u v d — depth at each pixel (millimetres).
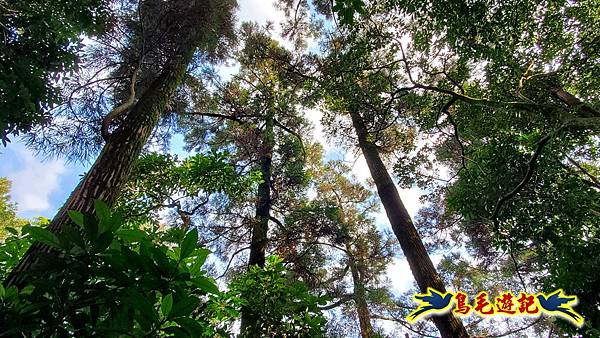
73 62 4812
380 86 6473
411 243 6676
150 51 6203
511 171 5113
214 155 6059
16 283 2100
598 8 4848
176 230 1900
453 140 9336
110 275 1262
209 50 7637
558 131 4379
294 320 2686
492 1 4410
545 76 5777
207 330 2219
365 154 8922
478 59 5117
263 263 8320
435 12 4523
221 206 8562
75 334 1174
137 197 5801
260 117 11234
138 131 4449
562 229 4766
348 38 5910
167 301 1238
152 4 6102
